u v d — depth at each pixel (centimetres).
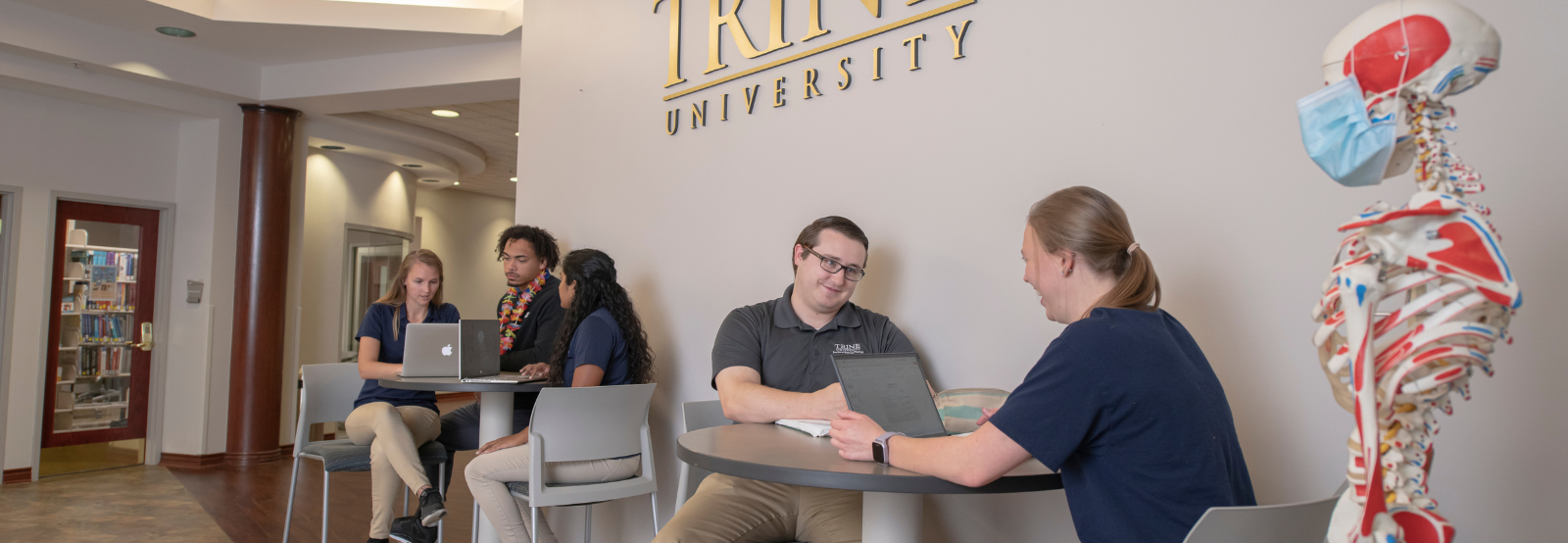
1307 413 164
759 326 245
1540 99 141
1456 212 81
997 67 222
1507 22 145
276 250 651
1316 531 111
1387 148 84
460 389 292
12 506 501
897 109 247
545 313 369
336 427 762
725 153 306
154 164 634
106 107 608
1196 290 182
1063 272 151
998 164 220
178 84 595
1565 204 137
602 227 365
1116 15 198
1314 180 164
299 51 599
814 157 272
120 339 623
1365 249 85
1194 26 184
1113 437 127
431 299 386
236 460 642
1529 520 140
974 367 223
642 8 351
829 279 230
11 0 508
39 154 576
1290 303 167
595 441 270
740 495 208
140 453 635
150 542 426
